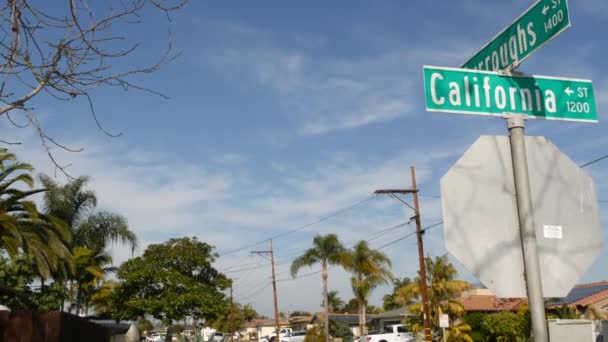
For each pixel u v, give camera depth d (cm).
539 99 457
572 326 433
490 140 432
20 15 529
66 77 564
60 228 2327
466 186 417
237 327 9694
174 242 4350
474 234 408
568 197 427
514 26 456
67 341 1898
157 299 4116
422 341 4128
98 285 5425
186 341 2367
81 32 554
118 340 3809
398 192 3384
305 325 9888
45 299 3275
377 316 6238
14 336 1780
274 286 5812
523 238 405
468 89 447
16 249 2114
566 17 407
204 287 4228
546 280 405
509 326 3638
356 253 4950
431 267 4200
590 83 475
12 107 550
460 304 4119
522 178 417
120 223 3875
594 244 420
